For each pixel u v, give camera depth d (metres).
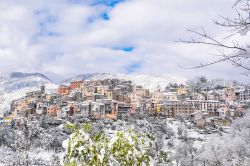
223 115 139.12
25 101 161.00
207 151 37.62
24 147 16.55
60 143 54.16
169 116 145.38
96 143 4.57
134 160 4.56
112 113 133.88
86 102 135.12
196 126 125.38
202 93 163.12
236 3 2.60
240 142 35.47
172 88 197.88
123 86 181.00
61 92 181.00
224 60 2.70
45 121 108.38
